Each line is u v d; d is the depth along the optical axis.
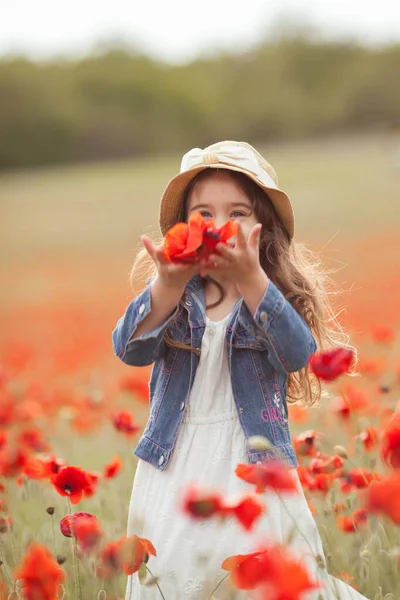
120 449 6.00
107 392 7.96
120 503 4.33
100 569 3.17
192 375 3.13
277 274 3.43
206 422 3.10
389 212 31.73
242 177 3.36
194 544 2.93
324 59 107.25
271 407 3.11
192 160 3.38
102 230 35.97
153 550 2.66
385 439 2.49
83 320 15.99
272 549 2.25
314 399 3.67
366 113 93.94
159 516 3.02
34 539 4.10
